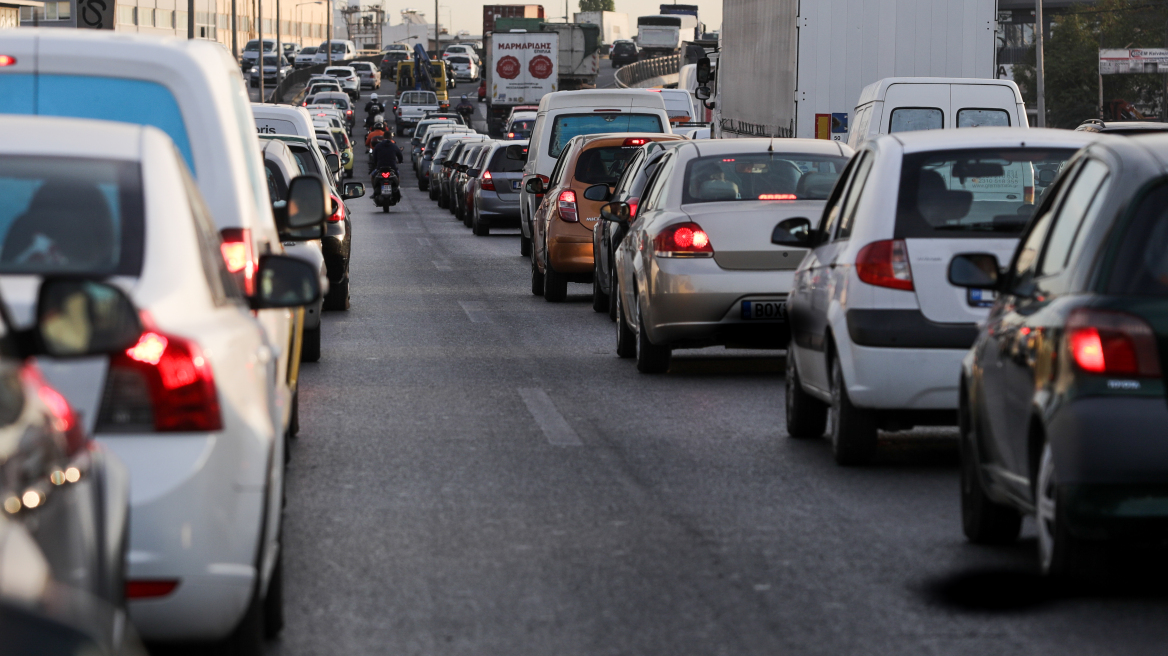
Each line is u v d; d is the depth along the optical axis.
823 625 16.23
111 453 11.81
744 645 15.55
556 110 75.94
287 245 27.50
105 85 20.50
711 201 35.41
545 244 55.09
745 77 86.06
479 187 96.50
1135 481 15.74
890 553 19.41
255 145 24.78
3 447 8.59
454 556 19.30
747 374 36.81
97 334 10.48
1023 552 19.48
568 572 18.48
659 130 76.81
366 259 76.06
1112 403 15.85
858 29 70.88
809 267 27.67
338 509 22.03
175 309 13.33
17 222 13.84
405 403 31.94
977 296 24.03
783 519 21.34
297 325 26.05
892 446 27.45
